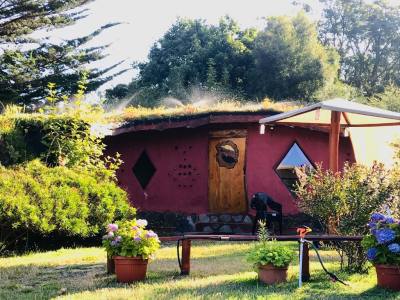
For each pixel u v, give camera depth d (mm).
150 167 15984
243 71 41250
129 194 15992
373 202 7984
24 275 8453
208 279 7535
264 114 14523
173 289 6785
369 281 7141
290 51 39719
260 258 7070
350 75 52562
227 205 15289
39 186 11477
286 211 14781
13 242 11297
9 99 29453
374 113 10391
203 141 15570
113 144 16281
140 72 46469
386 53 52500
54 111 14625
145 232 7551
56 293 6891
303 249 7215
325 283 6984
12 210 10812
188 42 44844
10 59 30109
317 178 9594
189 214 15430
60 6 30609
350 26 54562
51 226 11234
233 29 46781
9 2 29531
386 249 6617
